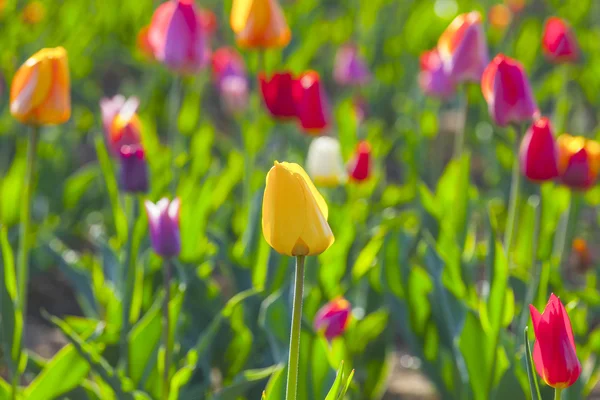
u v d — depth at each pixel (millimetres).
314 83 4469
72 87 8789
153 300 4234
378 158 6012
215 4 12633
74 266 4512
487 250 3438
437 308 3758
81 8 9914
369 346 4270
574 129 8742
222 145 6699
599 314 4984
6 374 4586
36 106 3127
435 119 6871
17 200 5547
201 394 3629
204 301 4117
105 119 4227
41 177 6484
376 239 4137
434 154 7562
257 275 4012
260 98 4848
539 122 3350
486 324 3396
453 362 3736
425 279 3807
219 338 4016
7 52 8000
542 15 13133
